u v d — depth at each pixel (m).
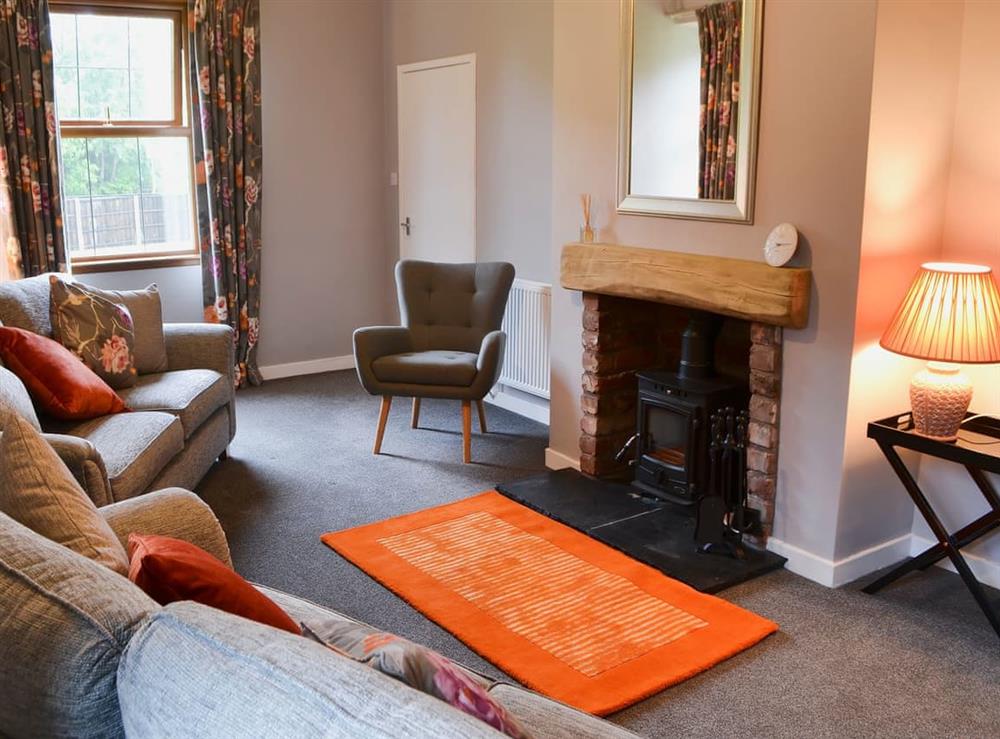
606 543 3.55
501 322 4.94
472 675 1.85
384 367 4.55
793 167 3.15
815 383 3.21
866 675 2.71
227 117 5.62
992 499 3.15
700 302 3.47
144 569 1.45
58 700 1.17
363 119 6.33
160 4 5.47
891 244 3.09
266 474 4.38
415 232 6.21
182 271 5.88
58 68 5.33
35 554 1.31
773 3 3.14
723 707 2.55
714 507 3.40
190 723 1.04
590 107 3.94
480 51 5.34
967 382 2.96
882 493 3.35
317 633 1.61
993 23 3.04
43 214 5.20
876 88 2.89
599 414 4.15
